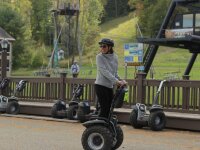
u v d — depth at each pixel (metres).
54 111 29.48
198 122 24.80
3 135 21.42
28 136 21.31
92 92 30.42
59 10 128.75
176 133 24.16
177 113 26.73
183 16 43.84
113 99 15.87
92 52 180.25
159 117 25.00
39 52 167.88
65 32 158.12
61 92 32.34
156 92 27.03
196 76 88.44
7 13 146.00
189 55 147.50
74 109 28.77
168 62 137.12
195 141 21.30
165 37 41.59
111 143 15.55
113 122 16.11
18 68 146.88
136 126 25.67
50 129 24.45
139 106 25.41
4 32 125.94
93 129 15.73
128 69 104.00
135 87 28.58
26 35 152.25
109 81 15.78
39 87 34.00
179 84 26.91
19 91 32.25
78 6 129.12
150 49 41.28
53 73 103.38
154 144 19.78
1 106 31.73
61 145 18.73
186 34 41.50
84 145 15.93
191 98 26.64
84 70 122.56
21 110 32.66
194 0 40.47
